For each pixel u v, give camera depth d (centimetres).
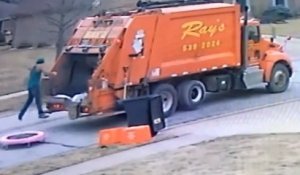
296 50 3606
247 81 2362
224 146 1596
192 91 2211
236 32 2311
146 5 2270
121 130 1775
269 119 1961
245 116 2041
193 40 2192
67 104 2038
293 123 1872
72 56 2134
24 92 2900
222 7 2261
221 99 2370
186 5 2255
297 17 5491
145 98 1822
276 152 1470
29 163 1662
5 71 3466
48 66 3341
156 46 2091
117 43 2006
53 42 4391
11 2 4725
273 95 2400
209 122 1986
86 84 2080
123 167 1483
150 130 1809
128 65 2033
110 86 2006
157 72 2100
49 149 1809
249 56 2373
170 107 2134
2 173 1570
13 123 2208
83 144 1838
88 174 1459
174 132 1866
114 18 2080
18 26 4469
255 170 1321
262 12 5344
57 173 1515
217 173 1327
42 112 2189
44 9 4291
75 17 3694
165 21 2103
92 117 2122
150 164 1478
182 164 1441
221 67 2281
